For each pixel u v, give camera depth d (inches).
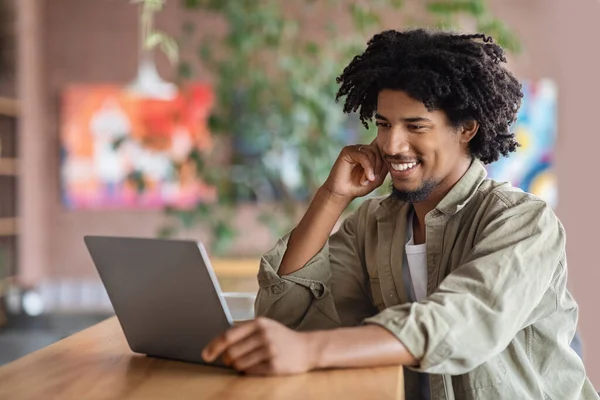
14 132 277.9
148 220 288.4
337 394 50.7
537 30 260.5
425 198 70.1
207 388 53.2
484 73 68.4
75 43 287.3
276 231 217.5
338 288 79.3
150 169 285.7
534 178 260.4
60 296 290.4
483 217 68.7
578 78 258.7
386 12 226.8
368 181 73.5
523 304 60.1
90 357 64.2
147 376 57.4
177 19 281.1
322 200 73.9
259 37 197.9
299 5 249.6
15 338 250.1
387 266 76.0
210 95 281.1
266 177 209.0
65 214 291.4
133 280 61.6
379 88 68.5
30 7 281.6
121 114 286.7
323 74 191.0
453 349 56.5
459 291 59.6
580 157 258.4
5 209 278.1
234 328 55.5
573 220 256.7
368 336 56.3
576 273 250.7
